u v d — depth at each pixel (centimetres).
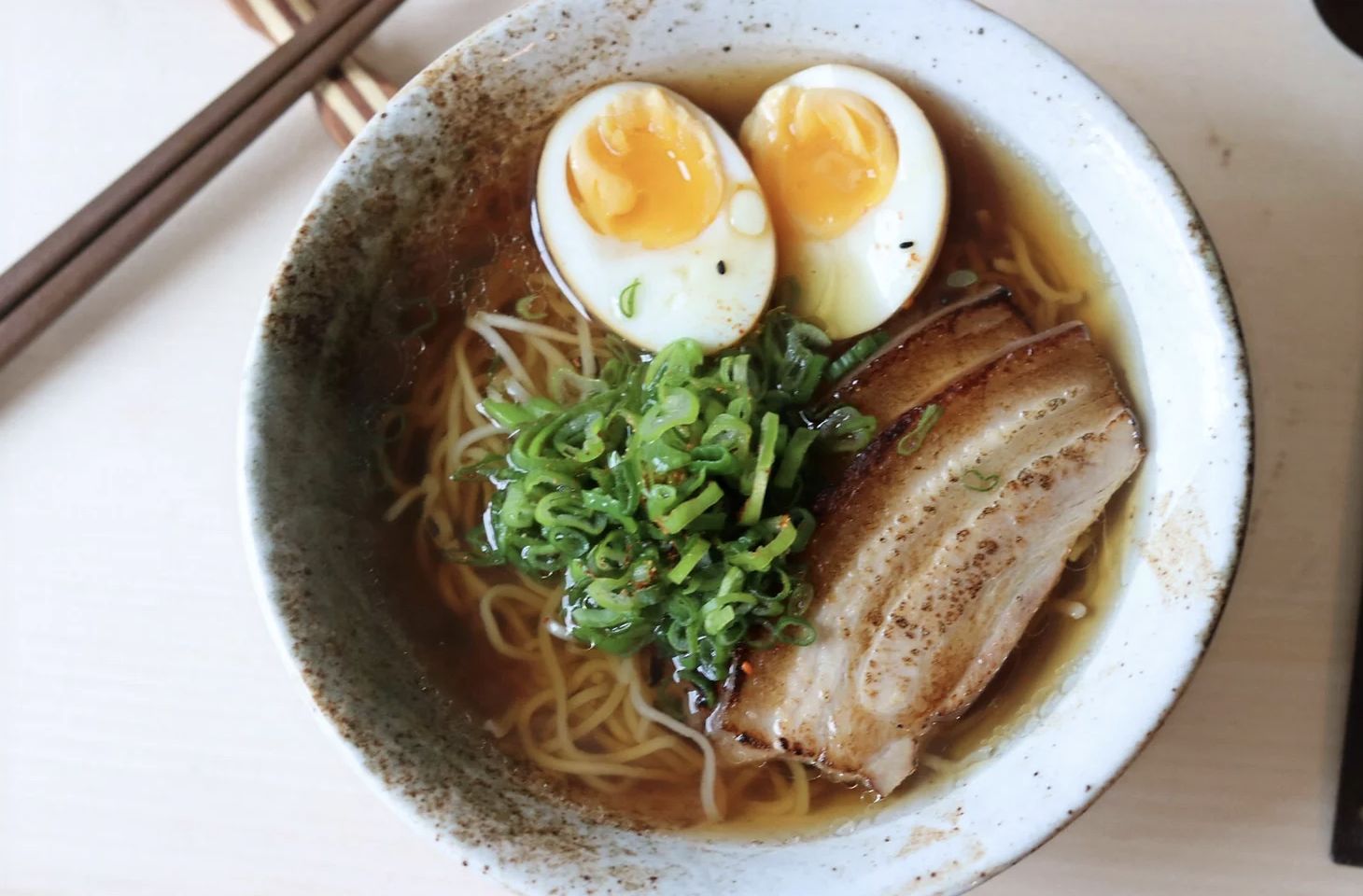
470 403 24
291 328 21
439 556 24
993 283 24
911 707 22
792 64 24
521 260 24
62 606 25
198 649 25
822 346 24
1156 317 22
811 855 21
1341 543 24
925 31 23
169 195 25
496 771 22
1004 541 22
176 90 27
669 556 22
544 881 20
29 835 24
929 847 20
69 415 26
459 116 23
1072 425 23
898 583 22
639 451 22
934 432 23
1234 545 20
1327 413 24
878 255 24
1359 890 23
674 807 22
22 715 24
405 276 23
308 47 25
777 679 22
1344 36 25
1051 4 26
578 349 24
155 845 24
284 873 24
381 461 23
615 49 23
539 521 22
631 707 23
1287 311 25
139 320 26
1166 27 26
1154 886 23
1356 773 23
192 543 25
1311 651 24
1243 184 25
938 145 24
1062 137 23
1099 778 20
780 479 22
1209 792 24
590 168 23
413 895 24
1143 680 20
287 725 24
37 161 27
